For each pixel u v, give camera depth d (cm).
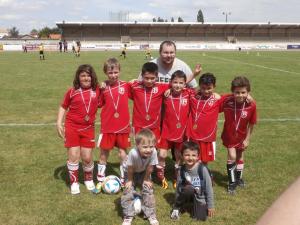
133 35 8712
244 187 581
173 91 569
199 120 562
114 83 573
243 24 8656
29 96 1492
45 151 764
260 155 743
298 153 758
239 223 463
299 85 1852
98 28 8588
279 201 89
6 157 721
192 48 7994
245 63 3553
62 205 513
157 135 588
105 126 573
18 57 4634
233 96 555
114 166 684
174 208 483
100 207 509
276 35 8925
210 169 671
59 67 3028
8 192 554
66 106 559
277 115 1140
